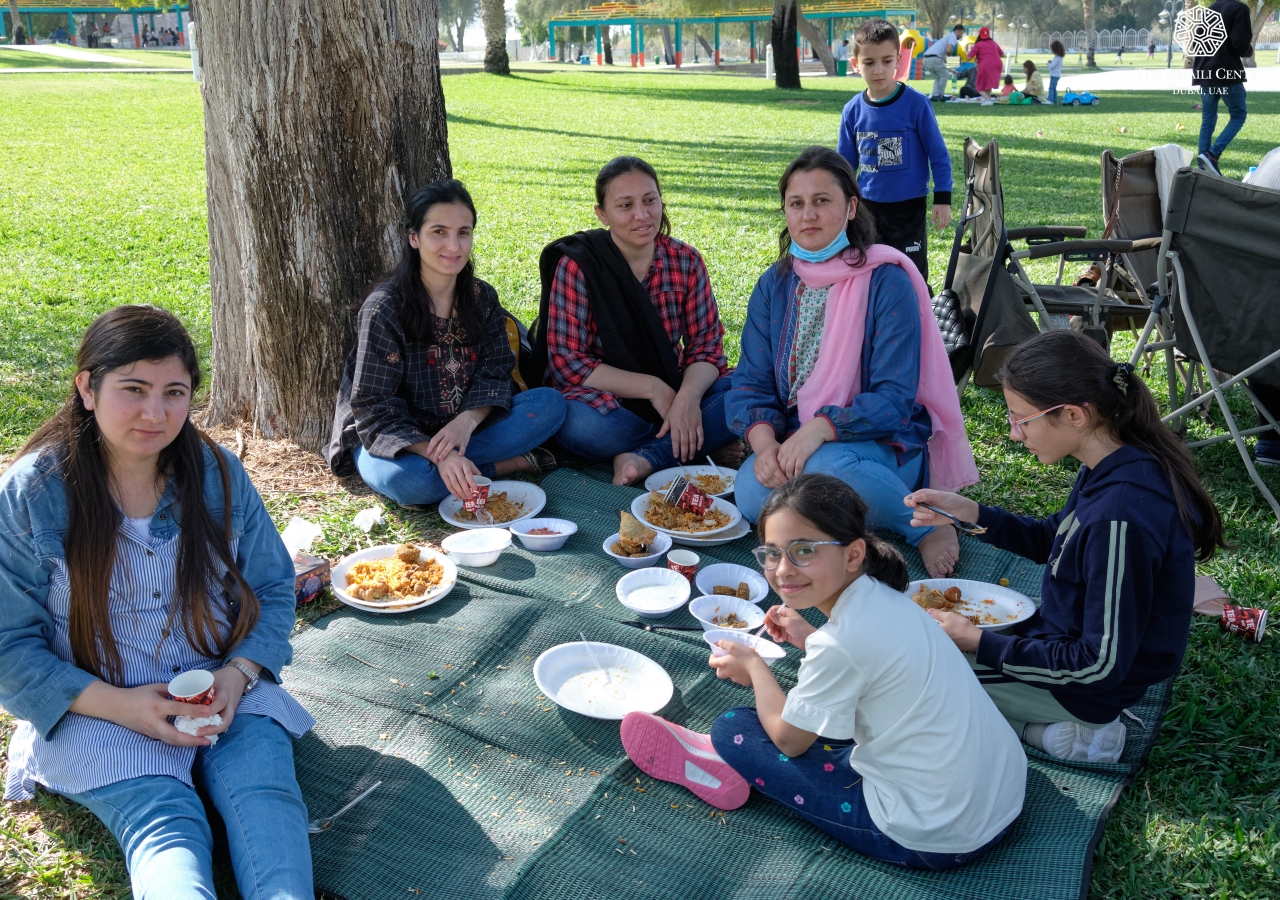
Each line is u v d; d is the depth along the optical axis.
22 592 2.33
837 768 2.45
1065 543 2.56
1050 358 2.53
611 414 4.50
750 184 12.81
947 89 29.88
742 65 51.91
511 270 8.32
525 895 2.31
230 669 2.48
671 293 4.67
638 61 60.72
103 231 9.41
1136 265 5.46
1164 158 5.60
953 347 4.91
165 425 2.29
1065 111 22.09
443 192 3.98
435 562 3.63
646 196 4.37
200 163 13.41
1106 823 2.54
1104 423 2.54
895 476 3.70
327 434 4.73
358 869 2.38
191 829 2.21
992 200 4.71
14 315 6.81
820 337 3.90
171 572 2.46
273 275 4.56
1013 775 2.37
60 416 2.40
